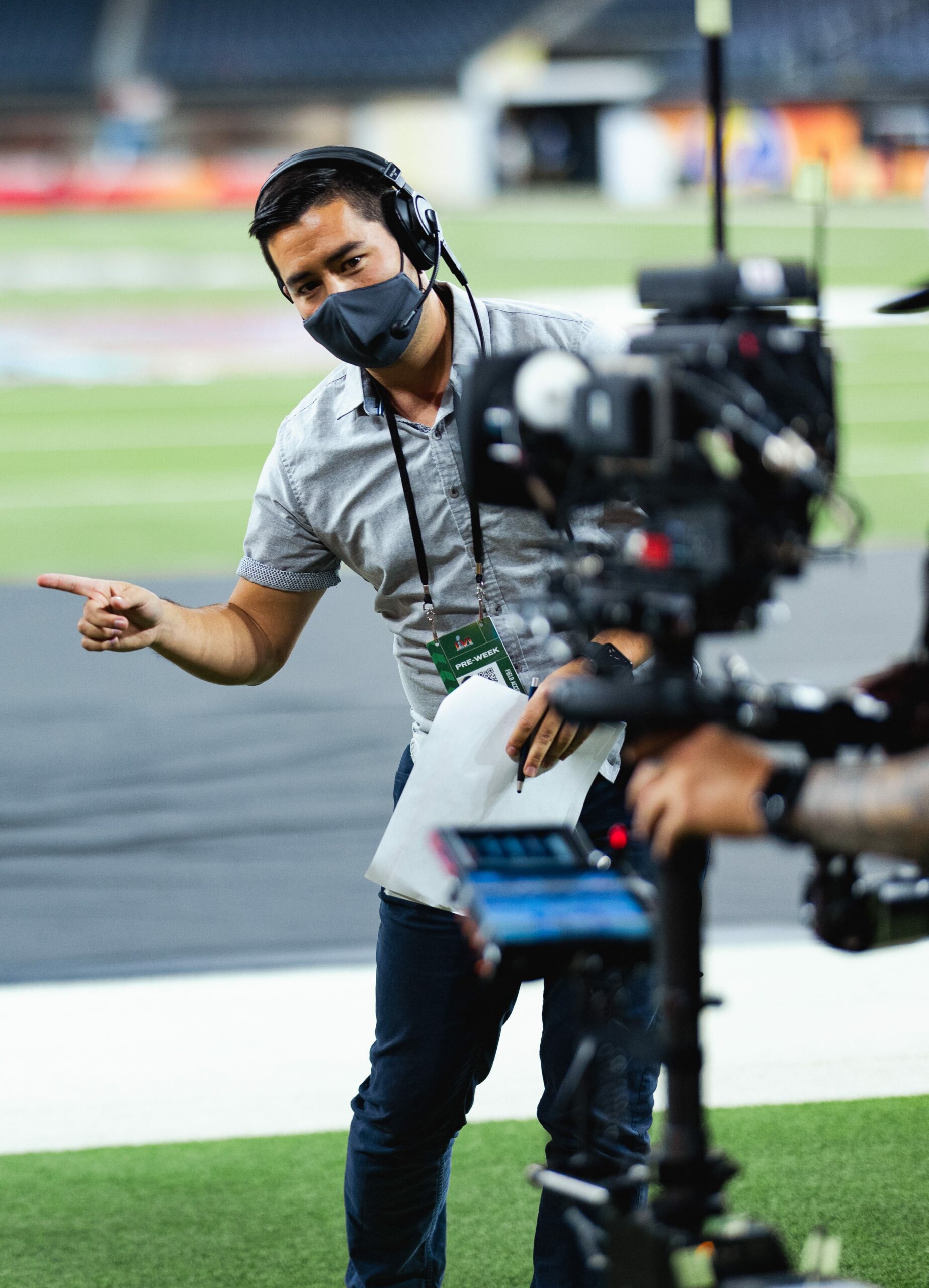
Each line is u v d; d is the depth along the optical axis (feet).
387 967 14.85
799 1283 9.45
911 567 57.16
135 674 45.83
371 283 13.51
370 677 44.93
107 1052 22.72
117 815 34.40
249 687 44.19
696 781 8.92
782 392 9.02
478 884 10.07
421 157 221.46
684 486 8.93
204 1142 19.94
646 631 9.37
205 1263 17.07
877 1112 20.15
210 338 125.39
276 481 15.34
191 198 194.59
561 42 220.23
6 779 36.83
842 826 8.58
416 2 231.71
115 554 64.75
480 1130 20.11
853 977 24.63
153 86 218.38
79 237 171.63
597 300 134.31
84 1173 19.19
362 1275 15.40
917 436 87.66
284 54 225.97
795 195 9.80
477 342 14.30
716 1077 21.20
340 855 31.83
